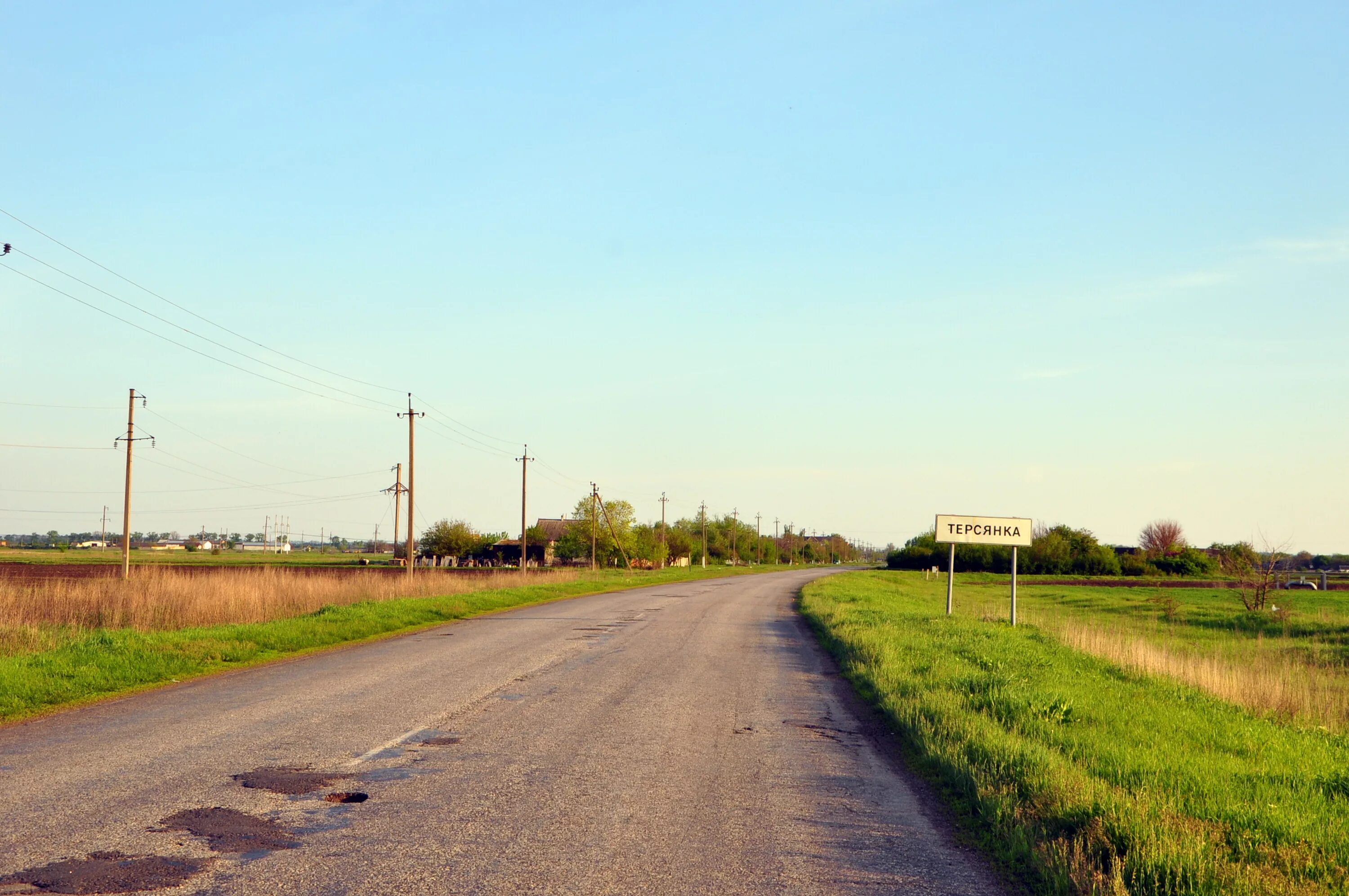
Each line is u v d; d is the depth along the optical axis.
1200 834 5.96
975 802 7.24
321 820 6.47
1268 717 12.65
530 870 5.49
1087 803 6.60
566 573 58.12
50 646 15.80
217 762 8.20
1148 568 99.31
